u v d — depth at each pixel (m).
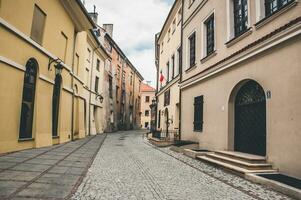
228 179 7.01
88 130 25.19
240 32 10.22
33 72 11.41
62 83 14.98
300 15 6.82
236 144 10.13
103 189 5.46
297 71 6.63
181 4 18.31
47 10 12.41
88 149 12.87
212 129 11.66
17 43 9.80
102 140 19.61
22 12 10.10
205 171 8.16
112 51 35.16
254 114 9.05
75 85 18.55
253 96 9.19
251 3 9.12
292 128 6.68
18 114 9.97
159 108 26.19
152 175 7.22
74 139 18.05
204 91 12.84
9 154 9.13
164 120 23.09
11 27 9.26
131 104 48.00
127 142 19.27
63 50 15.15
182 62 17.05
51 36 13.07
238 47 9.89
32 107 11.40
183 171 8.06
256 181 6.55
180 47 18.45
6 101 9.19
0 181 5.58
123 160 9.81
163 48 25.92
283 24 7.44
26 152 9.97
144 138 24.94
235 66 9.80
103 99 30.97
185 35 16.81
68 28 15.71
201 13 14.05
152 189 5.68
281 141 7.07
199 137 13.20
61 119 15.05
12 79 9.52
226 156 9.26
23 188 5.15
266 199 5.18
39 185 5.45
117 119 38.53
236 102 10.30
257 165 7.34
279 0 7.97
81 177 6.45
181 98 16.66
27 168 7.12
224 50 11.06
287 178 6.41
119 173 7.26
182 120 16.25
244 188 6.05
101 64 29.77
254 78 8.51
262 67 8.11
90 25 18.45
